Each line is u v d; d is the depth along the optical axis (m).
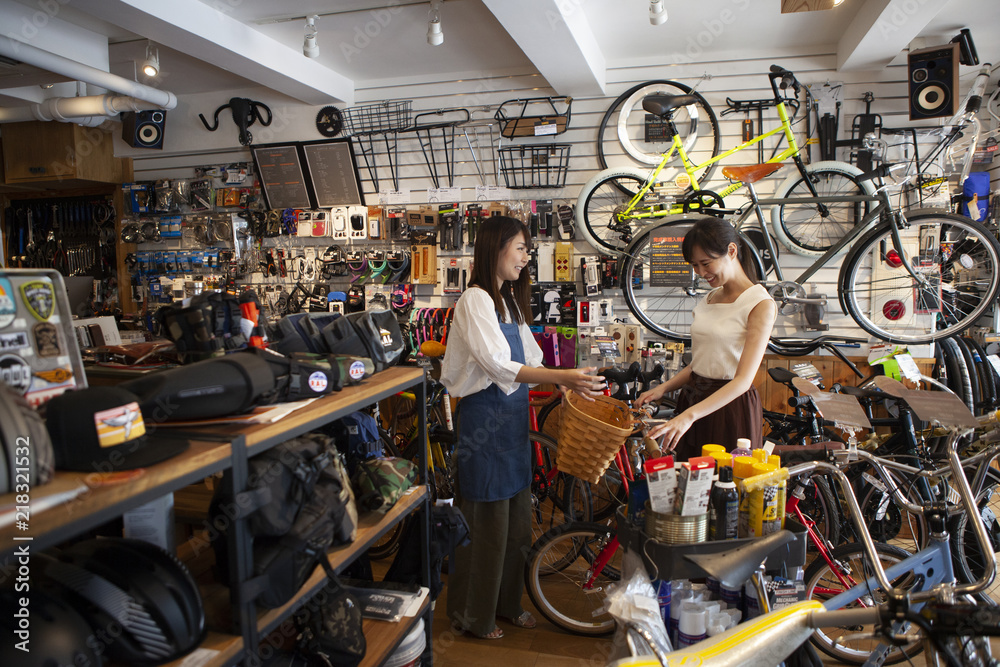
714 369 2.39
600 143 4.41
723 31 3.92
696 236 2.35
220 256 5.17
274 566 1.25
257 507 1.21
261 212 5.13
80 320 2.89
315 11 3.55
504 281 2.50
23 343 1.10
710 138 4.30
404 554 2.16
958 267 3.86
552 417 4.31
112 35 3.93
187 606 1.11
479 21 3.74
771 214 4.18
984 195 3.95
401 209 4.86
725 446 2.35
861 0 3.48
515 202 4.60
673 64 4.33
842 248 3.81
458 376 2.47
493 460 2.47
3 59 3.53
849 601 1.91
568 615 2.84
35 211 5.89
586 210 4.37
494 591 2.58
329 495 1.42
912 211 3.52
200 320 1.50
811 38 4.04
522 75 4.57
